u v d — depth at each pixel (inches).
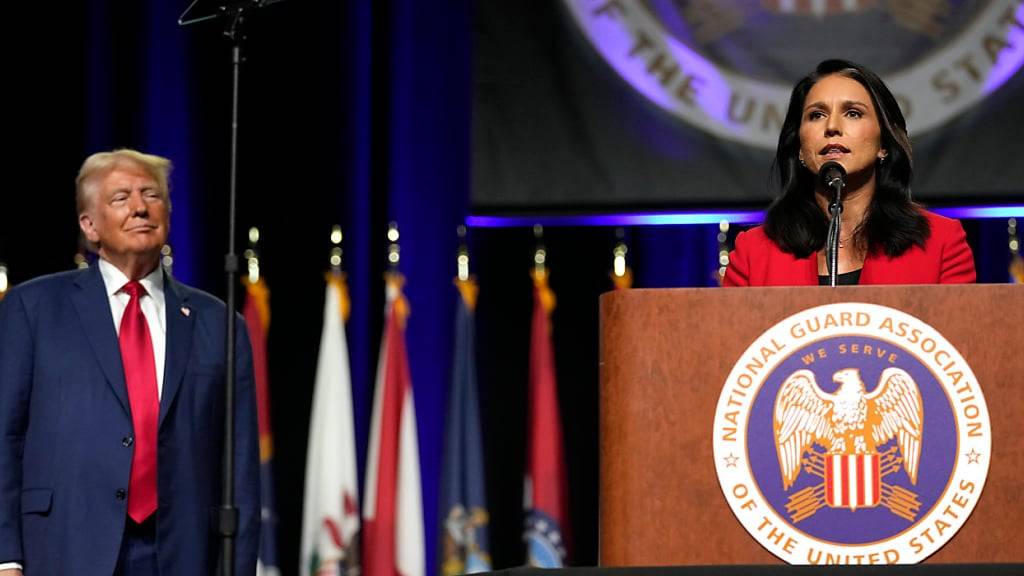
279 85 327.6
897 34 267.3
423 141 327.3
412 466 297.9
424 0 328.8
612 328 98.9
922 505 93.9
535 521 293.6
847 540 94.1
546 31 276.8
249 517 180.9
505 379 319.6
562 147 274.8
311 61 327.9
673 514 95.9
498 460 317.4
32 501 168.9
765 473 95.2
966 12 265.7
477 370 319.6
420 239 325.4
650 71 273.9
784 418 95.4
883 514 94.1
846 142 132.8
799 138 141.4
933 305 95.3
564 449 314.5
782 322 96.2
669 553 95.7
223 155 327.6
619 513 97.0
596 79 275.3
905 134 139.1
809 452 95.0
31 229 320.2
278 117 327.6
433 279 324.8
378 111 328.2
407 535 295.7
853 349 95.6
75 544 166.9
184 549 172.4
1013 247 288.2
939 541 93.5
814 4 270.2
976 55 265.3
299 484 322.0
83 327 175.2
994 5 265.1
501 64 277.3
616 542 97.0
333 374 299.1
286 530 321.7
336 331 301.1
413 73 328.2
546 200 274.4
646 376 97.1
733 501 95.2
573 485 313.7
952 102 265.6
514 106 276.2
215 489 178.4
